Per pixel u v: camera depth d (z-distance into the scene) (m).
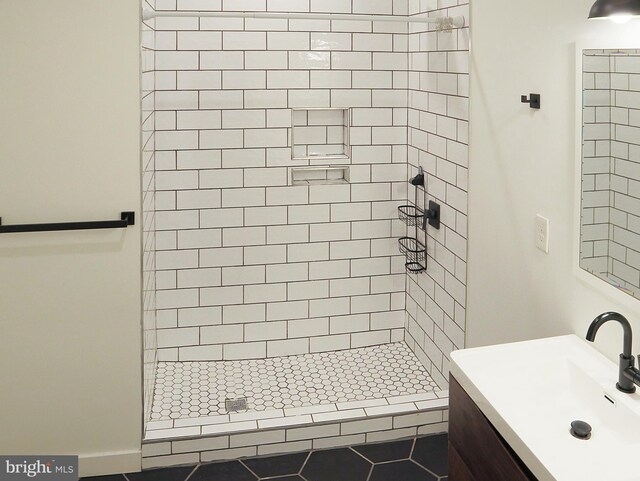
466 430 2.11
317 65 3.77
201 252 3.82
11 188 2.70
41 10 2.62
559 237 2.30
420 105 3.68
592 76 2.05
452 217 3.29
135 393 2.92
